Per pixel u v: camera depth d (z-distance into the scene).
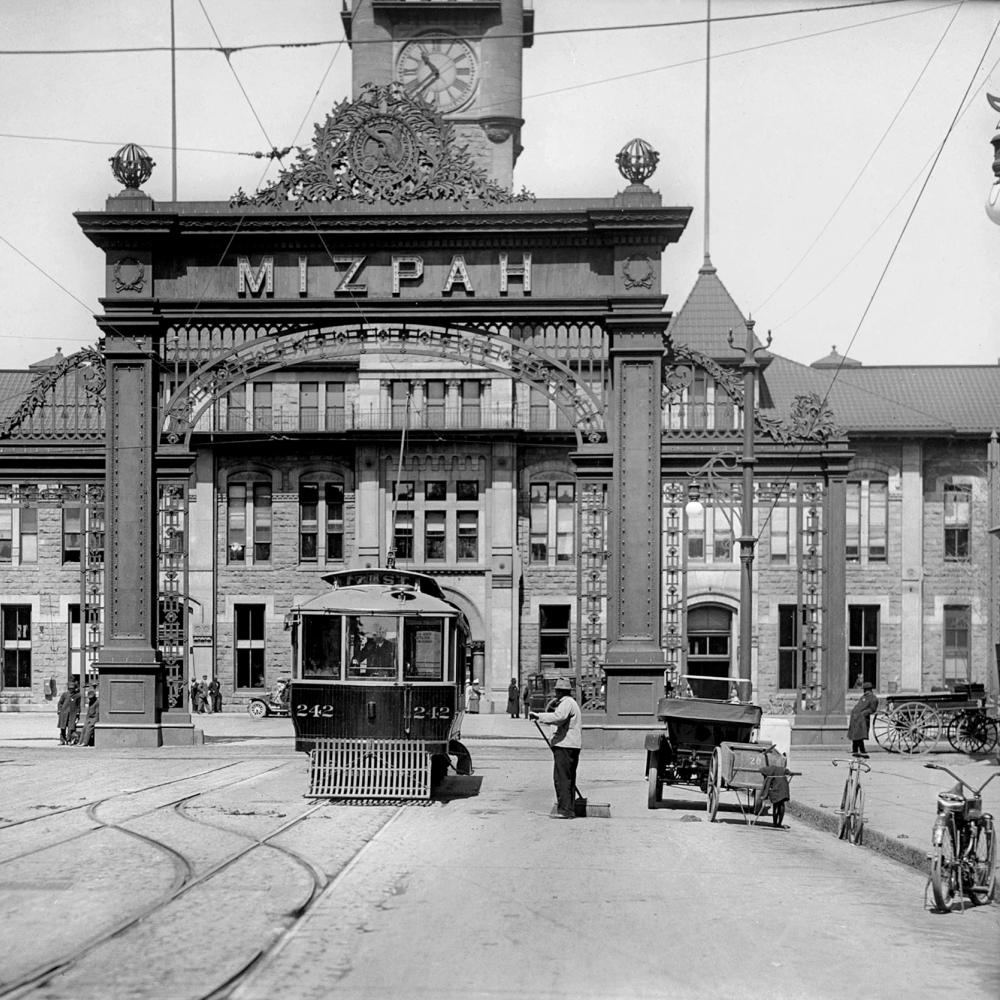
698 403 31.66
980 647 56.66
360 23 57.75
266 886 12.15
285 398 58.91
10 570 57.84
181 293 29.92
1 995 8.30
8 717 53.31
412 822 17.52
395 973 9.03
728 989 8.88
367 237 29.62
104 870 13.00
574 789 18.70
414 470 58.56
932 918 11.94
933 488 57.19
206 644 58.16
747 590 26.12
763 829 18.33
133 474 29.75
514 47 57.91
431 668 20.17
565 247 29.78
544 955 9.70
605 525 30.03
